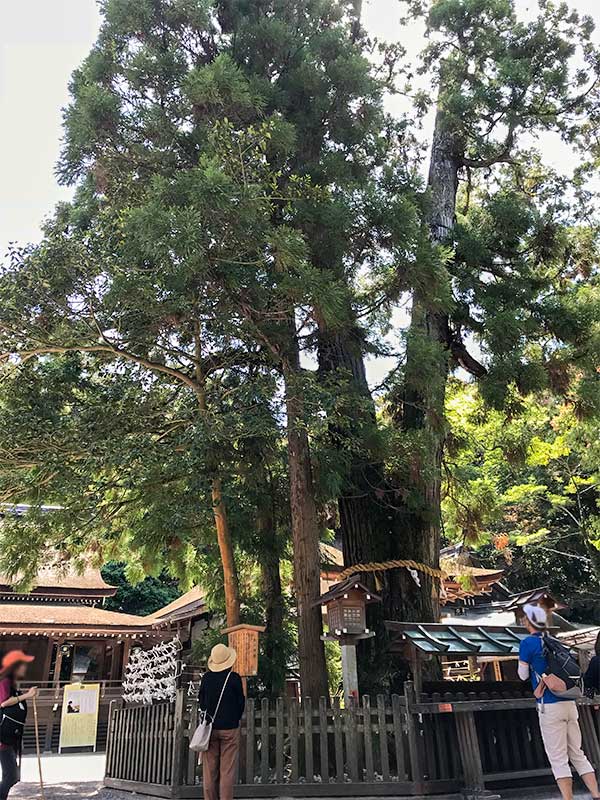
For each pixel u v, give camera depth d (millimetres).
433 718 6527
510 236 11648
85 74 8570
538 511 25375
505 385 9586
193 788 6355
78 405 8555
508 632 7332
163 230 6484
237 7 10203
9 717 5820
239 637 7207
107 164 8523
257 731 6453
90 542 10625
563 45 12719
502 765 6648
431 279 8164
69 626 21375
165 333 8398
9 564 8836
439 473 9555
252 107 8250
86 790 8211
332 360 10227
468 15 12719
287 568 11391
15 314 7332
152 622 22812
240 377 8883
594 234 12773
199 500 8516
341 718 6406
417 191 9453
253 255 7688
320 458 8461
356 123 9594
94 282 7527
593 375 10062
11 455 7777
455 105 12305
